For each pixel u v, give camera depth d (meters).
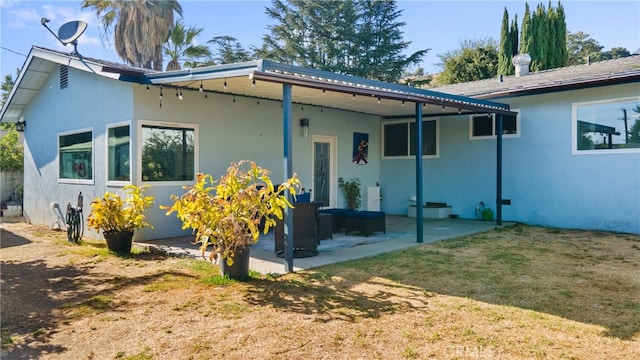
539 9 24.11
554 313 4.17
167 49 22.31
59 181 10.62
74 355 3.41
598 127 9.41
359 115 12.54
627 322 3.93
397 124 13.05
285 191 5.85
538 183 10.35
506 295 4.74
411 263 6.23
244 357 3.29
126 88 8.08
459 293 4.81
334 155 11.84
